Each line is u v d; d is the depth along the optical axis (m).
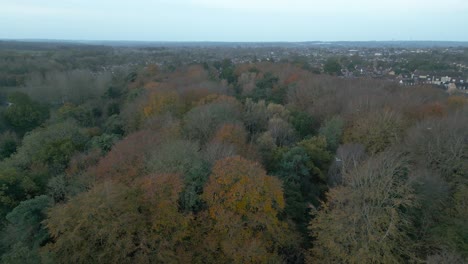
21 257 28.05
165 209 32.78
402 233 32.12
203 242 33.16
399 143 49.66
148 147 48.16
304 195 44.34
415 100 67.62
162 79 106.88
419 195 34.41
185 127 58.78
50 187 45.75
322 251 34.09
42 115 81.88
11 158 56.06
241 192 33.31
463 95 86.00
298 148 47.81
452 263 28.97
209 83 87.62
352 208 34.03
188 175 38.91
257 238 32.78
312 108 71.12
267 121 65.81
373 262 31.62
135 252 32.69
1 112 79.44
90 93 101.94
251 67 114.56
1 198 42.72
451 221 33.28
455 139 43.19
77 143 58.06
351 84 81.62
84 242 31.52
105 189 33.59
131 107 74.38
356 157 46.56
